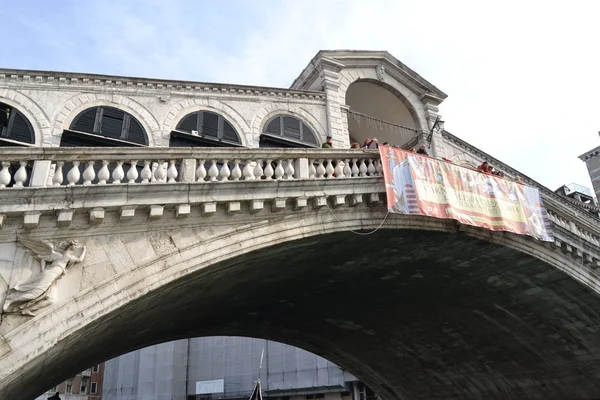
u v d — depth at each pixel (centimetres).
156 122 1157
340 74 1482
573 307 1561
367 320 1902
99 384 4472
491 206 1199
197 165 923
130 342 1470
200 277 909
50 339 684
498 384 2081
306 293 1512
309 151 976
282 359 3500
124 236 782
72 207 743
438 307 1738
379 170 1061
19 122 1028
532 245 1324
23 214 719
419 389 2397
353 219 1004
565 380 1848
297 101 1366
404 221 1077
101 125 1098
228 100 1267
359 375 2552
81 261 739
